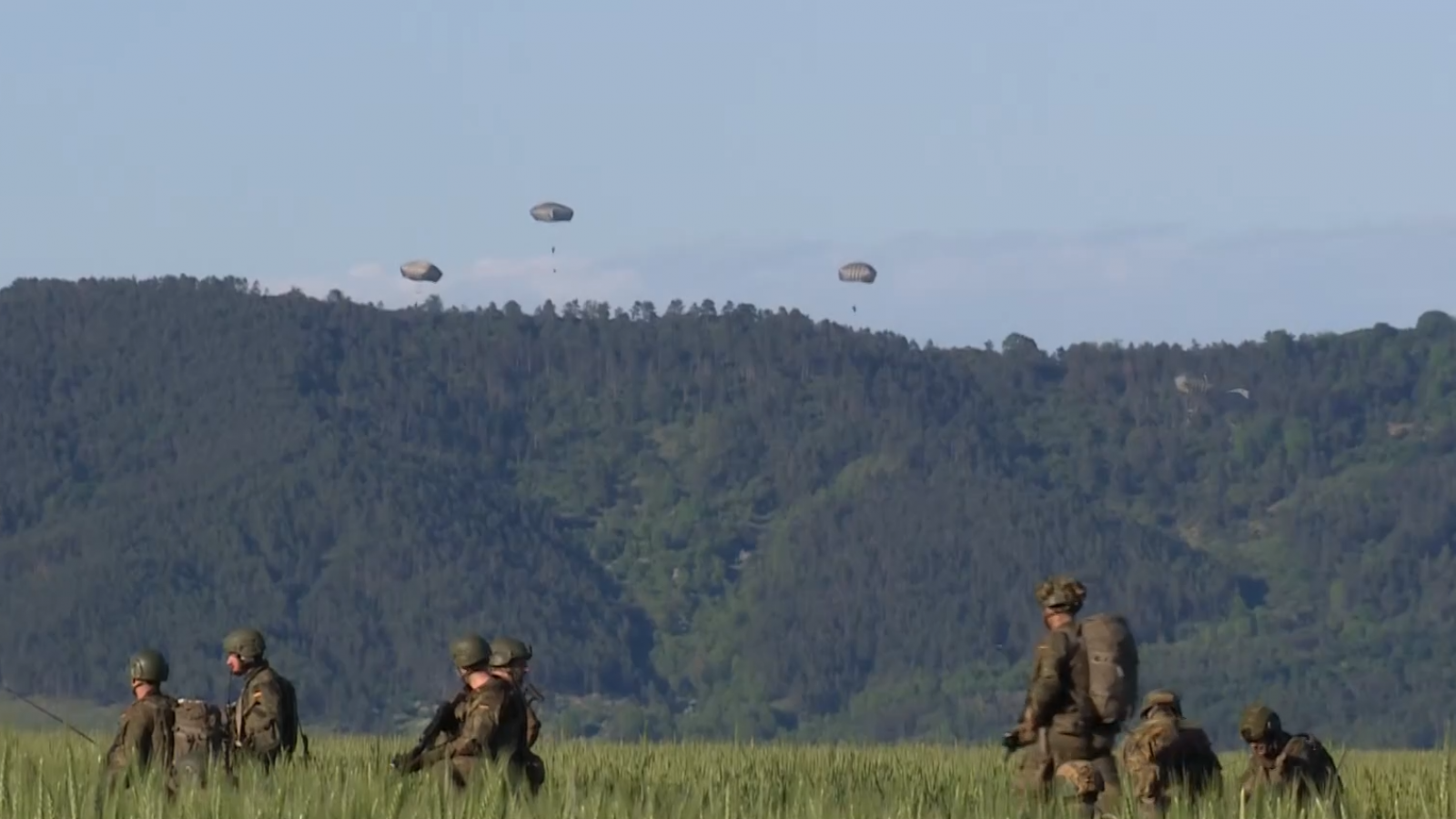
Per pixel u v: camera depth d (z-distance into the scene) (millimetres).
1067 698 59125
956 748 110688
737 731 94438
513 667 61281
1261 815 54875
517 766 60250
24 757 60812
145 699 62375
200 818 50625
